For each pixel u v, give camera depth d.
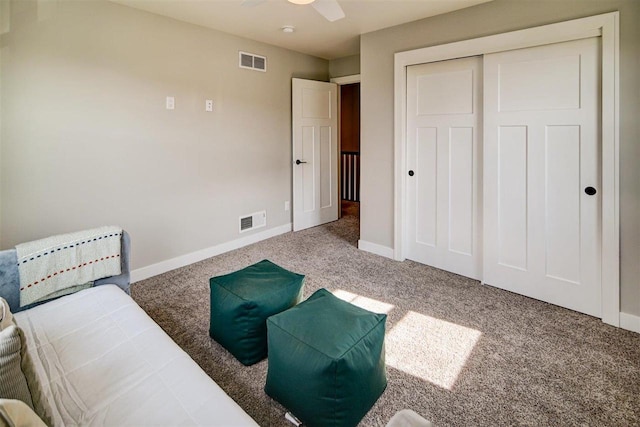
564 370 2.00
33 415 0.84
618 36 2.28
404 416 0.96
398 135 3.58
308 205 5.01
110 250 2.14
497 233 3.01
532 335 2.34
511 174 2.88
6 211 2.49
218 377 1.96
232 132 3.96
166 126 3.35
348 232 4.84
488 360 2.09
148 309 2.72
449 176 3.32
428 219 3.53
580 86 2.49
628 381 1.90
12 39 2.43
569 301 2.68
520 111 2.78
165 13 3.18
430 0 2.85
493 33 2.85
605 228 2.43
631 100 2.27
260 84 4.22
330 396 1.50
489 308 2.71
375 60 3.70
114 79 2.96
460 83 3.15
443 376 1.96
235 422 1.12
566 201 2.62
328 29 3.62
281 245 4.28
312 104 4.86
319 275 3.37
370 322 1.72
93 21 2.80
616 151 2.35
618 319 2.43
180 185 3.53
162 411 1.15
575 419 1.66
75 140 2.77
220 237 3.97
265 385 1.83
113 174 3.02
